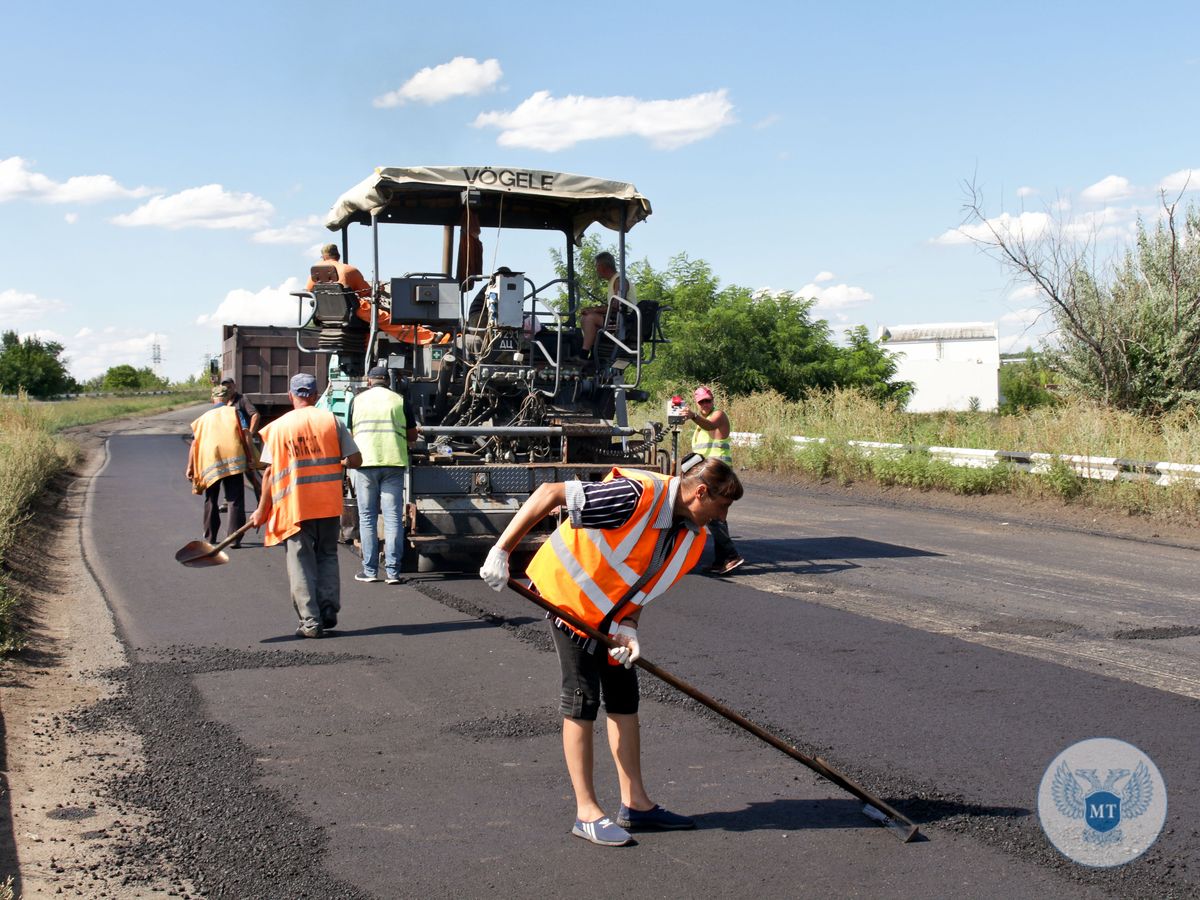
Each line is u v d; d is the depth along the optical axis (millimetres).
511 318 9930
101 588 9305
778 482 18609
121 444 28469
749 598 8750
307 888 3871
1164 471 13562
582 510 4148
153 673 6602
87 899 3766
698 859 4109
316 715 5820
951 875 3955
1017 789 4715
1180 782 4758
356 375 11047
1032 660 6750
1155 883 3867
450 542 9562
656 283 36719
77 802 4629
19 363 68875
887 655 6895
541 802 4668
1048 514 14086
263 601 8758
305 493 7422
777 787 4809
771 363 34344
